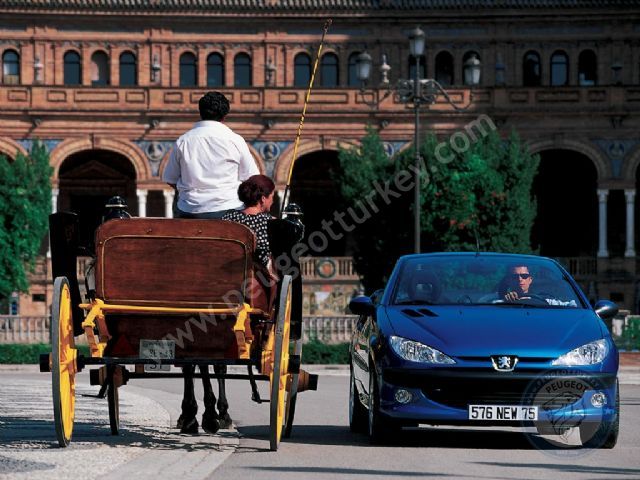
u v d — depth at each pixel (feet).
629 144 203.10
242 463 34.53
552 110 202.28
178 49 218.38
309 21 219.00
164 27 217.77
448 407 39.14
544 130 203.00
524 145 174.91
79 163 219.20
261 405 64.13
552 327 40.81
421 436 43.83
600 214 203.51
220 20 217.97
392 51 219.00
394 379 39.63
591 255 216.54
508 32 217.77
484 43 217.97
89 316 35.24
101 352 37.09
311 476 31.89
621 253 215.92
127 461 33.42
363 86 136.26
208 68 219.00
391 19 218.38
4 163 182.29
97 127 203.21
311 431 47.26
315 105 204.03
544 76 217.77
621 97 202.18
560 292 43.98
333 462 35.04
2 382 87.35
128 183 220.43
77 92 202.80
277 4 218.38
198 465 33.32
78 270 198.90
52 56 216.33
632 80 216.54
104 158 219.61
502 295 43.73
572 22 217.36
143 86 203.10
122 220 35.65
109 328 36.81
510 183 165.78
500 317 41.42
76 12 215.31
